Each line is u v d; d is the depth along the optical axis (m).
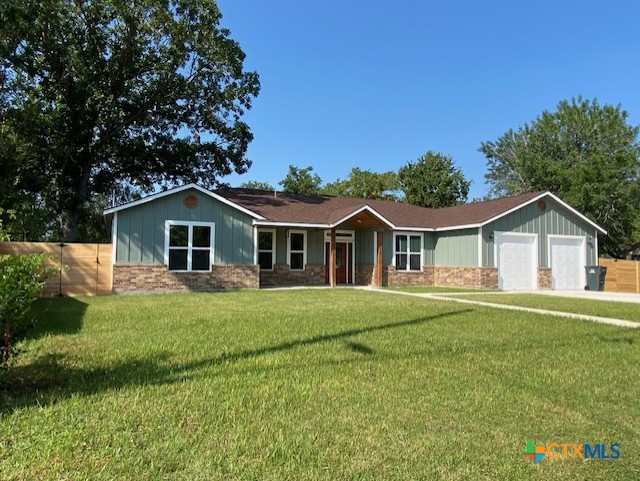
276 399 4.31
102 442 3.32
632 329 8.59
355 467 3.05
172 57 22.75
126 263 16.03
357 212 19.55
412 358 6.01
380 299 13.96
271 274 20.47
